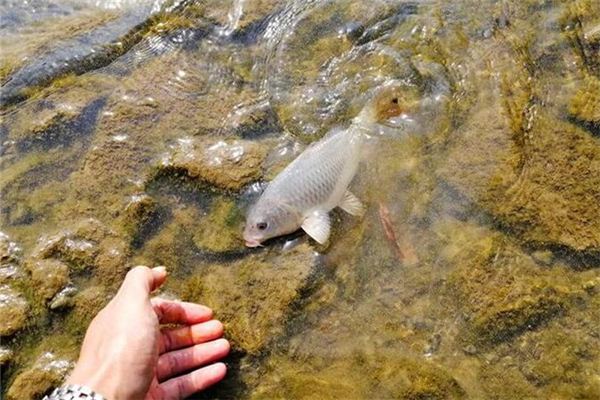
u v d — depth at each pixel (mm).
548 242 833
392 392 775
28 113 952
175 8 1029
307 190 825
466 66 952
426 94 930
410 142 896
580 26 976
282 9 1017
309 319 814
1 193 893
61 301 821
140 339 699
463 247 835
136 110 938
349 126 913
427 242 840
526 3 1001
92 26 1024
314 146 846
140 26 1019
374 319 809
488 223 848
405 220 852
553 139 894
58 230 862
